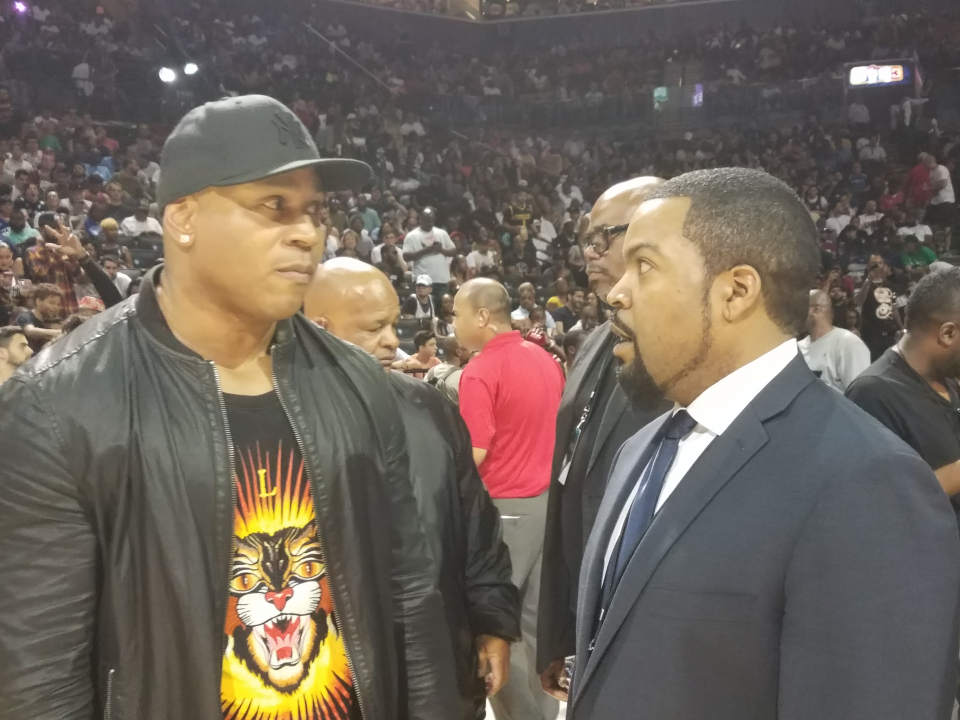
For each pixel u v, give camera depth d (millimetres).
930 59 17562
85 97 13914
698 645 938
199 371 1142
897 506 863
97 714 1092
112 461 1071
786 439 967
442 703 1291
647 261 1050
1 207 8680
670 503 1005
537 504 2986
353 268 1835
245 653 1151
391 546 1292
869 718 820
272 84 16391
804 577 887
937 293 2027
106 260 7219
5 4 14281
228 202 1071
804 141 16906
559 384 3143
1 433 1054
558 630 1854
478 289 3121
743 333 1026
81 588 1065
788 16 19281
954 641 842
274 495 1184
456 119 18109
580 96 19469
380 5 19562
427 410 1460
